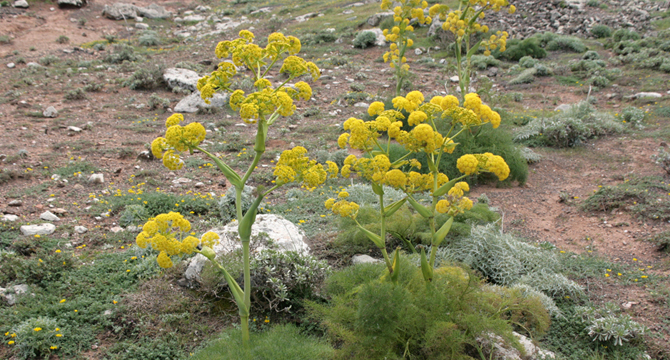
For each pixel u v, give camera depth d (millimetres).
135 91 16250
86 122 12695
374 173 3195
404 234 5867
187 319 4352
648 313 4531
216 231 5559
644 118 12422
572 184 8758
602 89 16156
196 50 23953
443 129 8969
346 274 3994
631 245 6078
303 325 4297
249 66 3182
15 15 27344
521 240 6273
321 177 3154
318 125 13000
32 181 8359
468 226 5695
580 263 5602
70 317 4367
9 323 4242
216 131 12188
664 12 25906
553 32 24828
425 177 3385
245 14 33781
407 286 3514
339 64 20031
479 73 19062
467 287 3414
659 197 7332
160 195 7520
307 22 28578
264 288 4527
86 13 30312
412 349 3291
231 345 3338
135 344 4059
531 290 4695
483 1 8086
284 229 5527
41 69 18469
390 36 9367
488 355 3566
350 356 3191
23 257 5492
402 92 15781
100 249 5926
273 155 10344
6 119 12453
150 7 32719
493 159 3115
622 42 20438
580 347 4168
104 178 8750
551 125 11445
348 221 5902
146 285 4852
